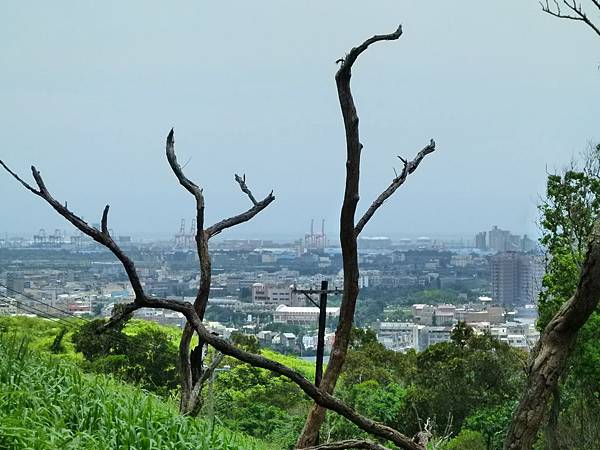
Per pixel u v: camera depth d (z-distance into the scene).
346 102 7.48
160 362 22.66
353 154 7.71
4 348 9.37
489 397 31.34
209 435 8.44
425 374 32.44
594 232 6.06
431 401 31.00
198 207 9.59
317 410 8.73
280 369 6.96
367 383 32.31
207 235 9.89
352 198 7.93
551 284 26.48
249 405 23.50
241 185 10.30
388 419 30.72
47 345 20.69
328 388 8.59
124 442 7.60
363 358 36.28
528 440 6.30
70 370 9.14
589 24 7.52
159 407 10.01
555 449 23.23
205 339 7.09
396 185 8.72
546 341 6.31
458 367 31.78
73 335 22.14
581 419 24.98
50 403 8.01
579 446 24.53
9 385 8.28
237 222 10.09
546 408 6.31
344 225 8.14
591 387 24.91
